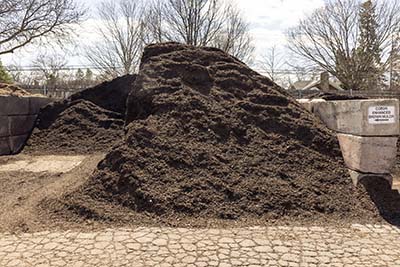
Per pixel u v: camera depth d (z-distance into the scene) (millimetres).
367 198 4227
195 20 23219
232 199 4098
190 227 3643
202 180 4273
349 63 28141
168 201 3982
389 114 4352
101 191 4219
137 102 5672
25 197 4676
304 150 4938
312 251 3141
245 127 5141
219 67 6129
